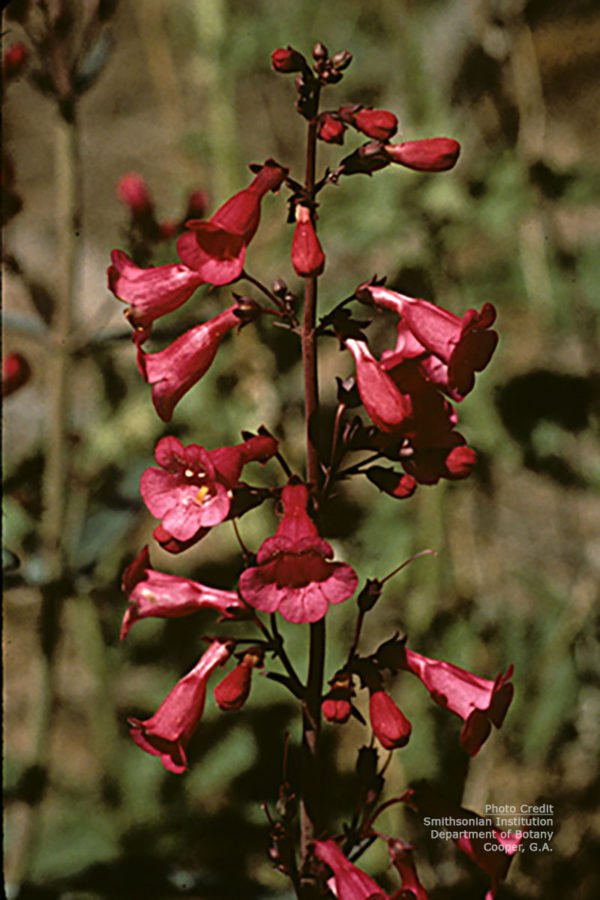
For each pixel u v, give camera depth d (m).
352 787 5.67
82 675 6.80
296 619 3.02
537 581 6.30
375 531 6.19
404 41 6.40
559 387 6.07
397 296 3.30
